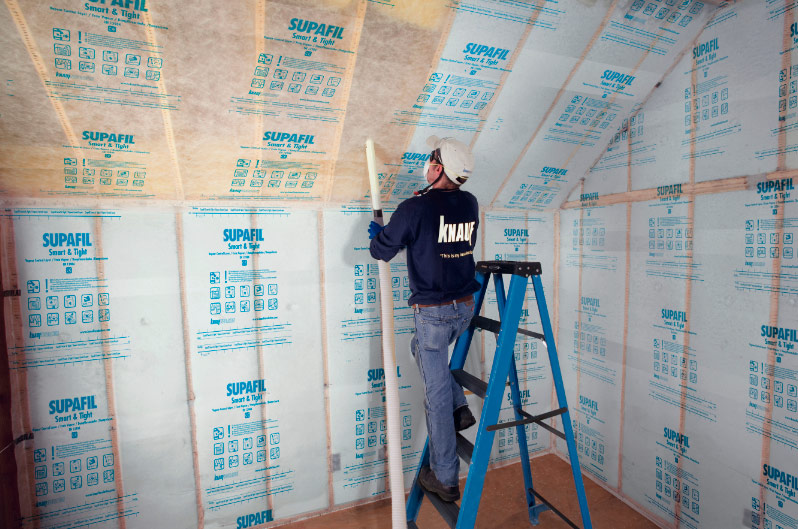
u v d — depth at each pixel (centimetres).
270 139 170
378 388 226
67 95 136
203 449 196
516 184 236
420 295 167
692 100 183
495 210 247
